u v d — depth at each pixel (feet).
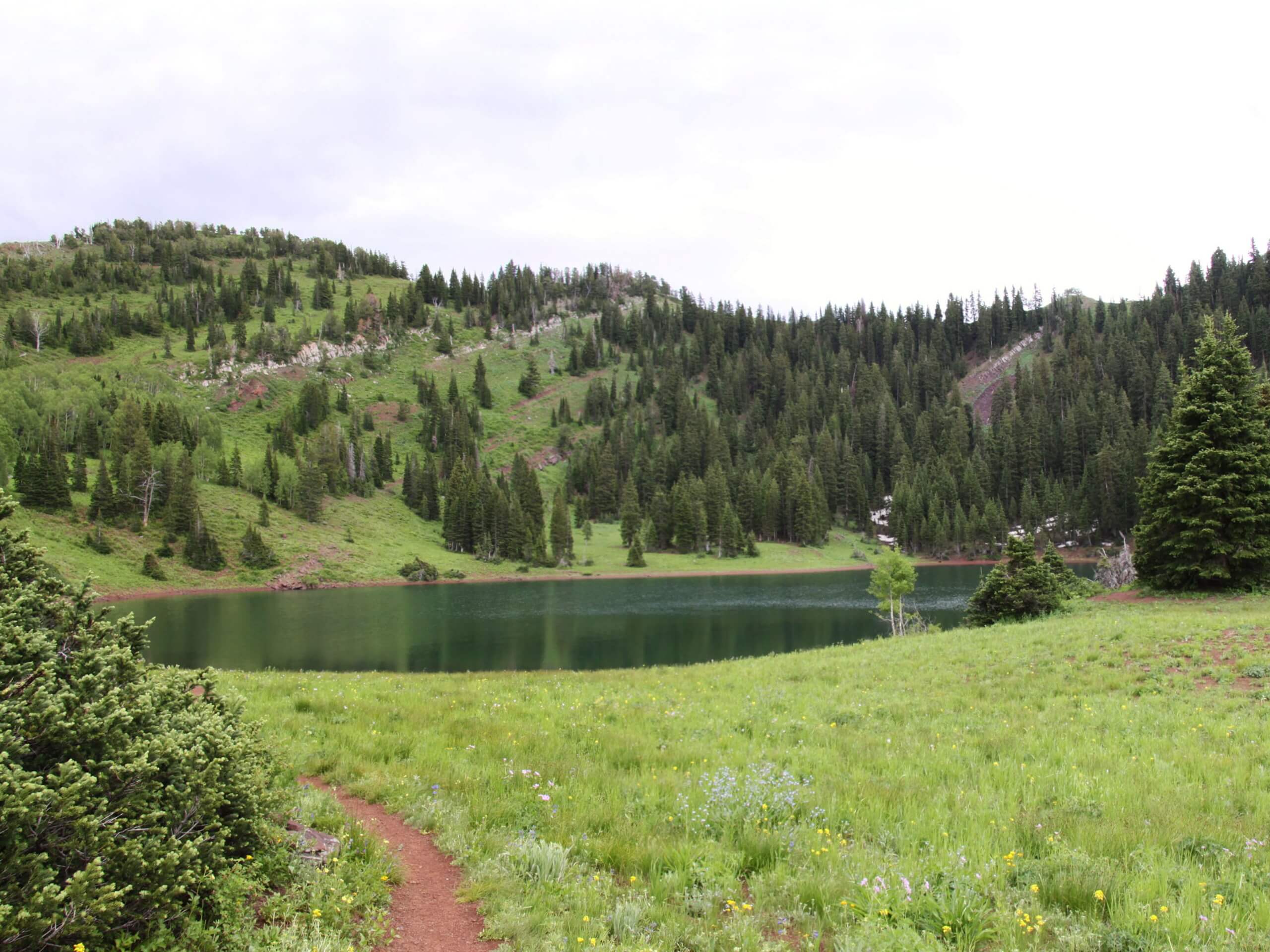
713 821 28.48
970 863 22.93
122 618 23.21
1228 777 32.94
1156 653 65.26
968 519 478.18
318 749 38.11
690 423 629.51
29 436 380.58
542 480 614.75
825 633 179.42
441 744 40.60
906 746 42.63
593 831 27.68
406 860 24.43
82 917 14.57
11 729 16.15
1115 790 30.91
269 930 17.56
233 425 552.82
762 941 18.31
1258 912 19.04
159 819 18.24
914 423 648.79
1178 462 111.65
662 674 80.33
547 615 228.02
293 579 331.98
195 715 22.07
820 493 516.32
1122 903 20.20
